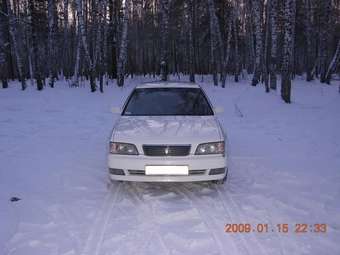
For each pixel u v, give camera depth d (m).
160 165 4.29
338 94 16.64
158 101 5.54
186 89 5.87
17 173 5.59
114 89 19.50
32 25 18.80
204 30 30.17
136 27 41.31
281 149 7.00
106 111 12.30
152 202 4.42
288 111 11.84
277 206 4.32
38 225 3.86
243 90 18.59
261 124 9.75
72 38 37.72
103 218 4.01
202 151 4.36
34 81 25.67
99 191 4.83
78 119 10.69
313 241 3.53
